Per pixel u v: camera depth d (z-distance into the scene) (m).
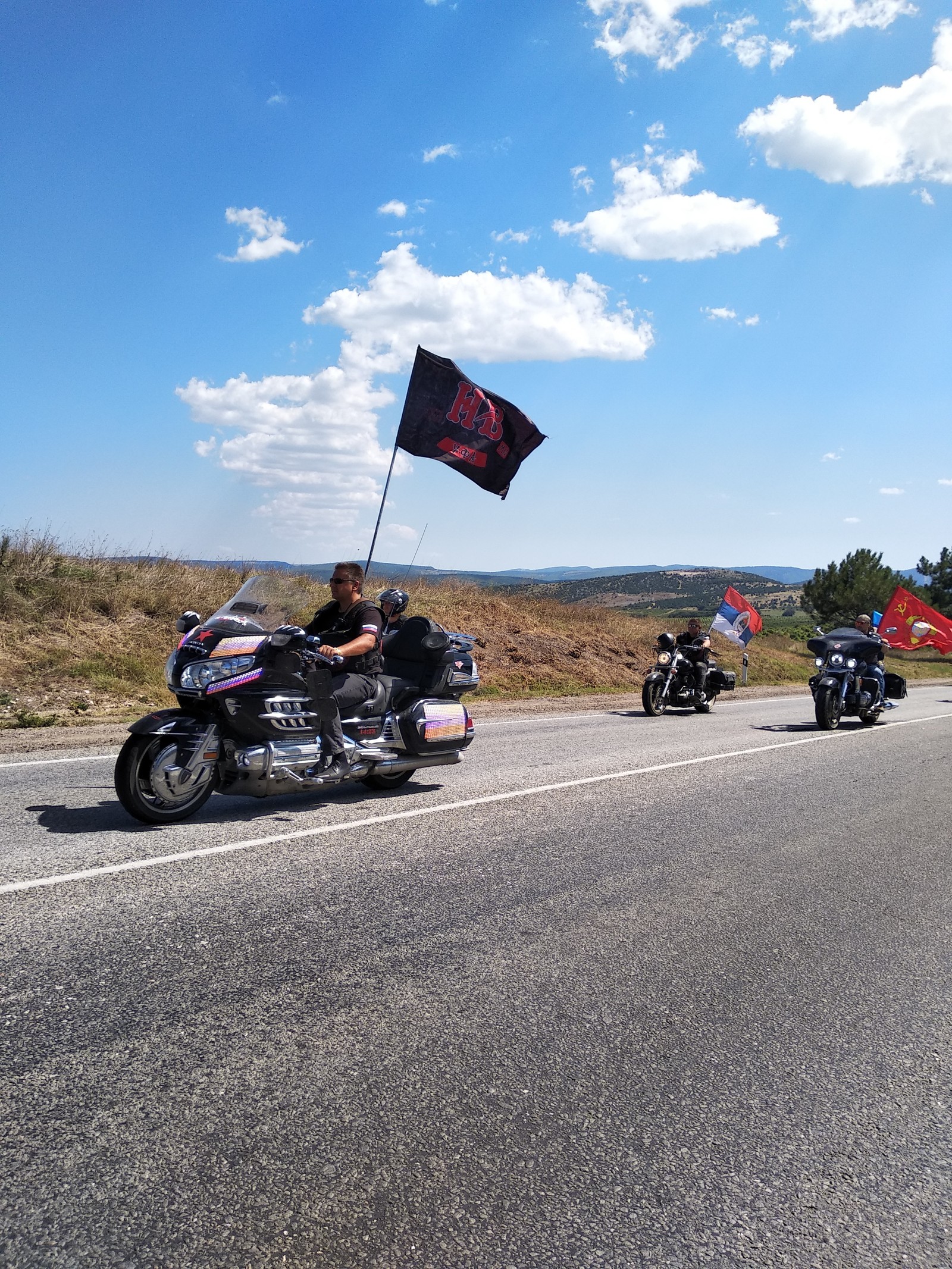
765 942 4.20
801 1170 2.47
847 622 48.72
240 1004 3.21
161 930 3.84
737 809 7.09
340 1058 2.89
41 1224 2.06
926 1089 2.95
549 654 20.95
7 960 3.45
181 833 5.41
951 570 52.50
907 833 6.62
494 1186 2.31
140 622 14.12
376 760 6.59
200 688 5.50
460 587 24.00
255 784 5.79
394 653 7.24
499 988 3.50
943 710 17.75
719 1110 2.75
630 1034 3.20
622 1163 2.45
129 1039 2.91
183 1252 2.01
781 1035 3.27
